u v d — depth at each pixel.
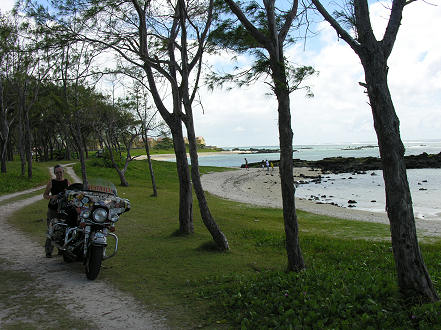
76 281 6.27
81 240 6.72
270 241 11.15
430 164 64.69
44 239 10.03
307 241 11.59
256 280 6.06
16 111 35.72
